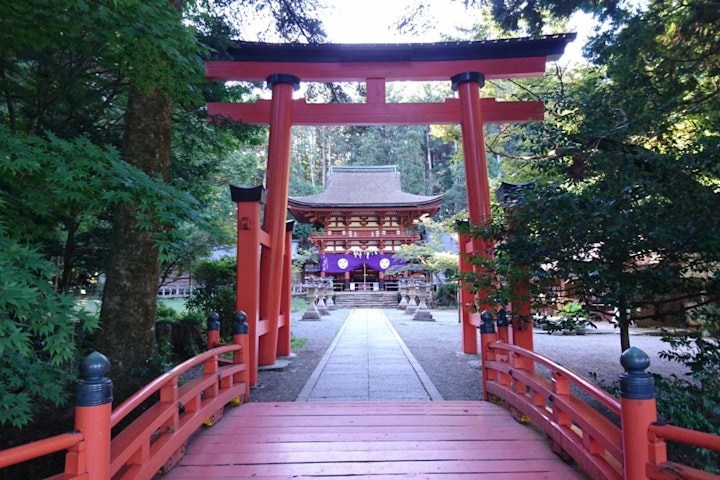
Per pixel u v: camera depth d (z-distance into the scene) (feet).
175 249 10.44
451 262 65.57
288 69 26.68
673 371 23.95
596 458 9.26
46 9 11.96
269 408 15.67
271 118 26.53
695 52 21.30
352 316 58.90
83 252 27.04
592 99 18.90
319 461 10.89
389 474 10.16
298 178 133.08
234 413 15.01
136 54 13.07
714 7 19.10
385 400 18.16
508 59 26.68
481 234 17.16
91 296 35.29
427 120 27.12
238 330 17.21
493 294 16.96
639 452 7.43
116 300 18.49
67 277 26.03
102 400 7.06
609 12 21.89
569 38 25.88
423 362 26.03
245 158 55.98
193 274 34.42
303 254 90.38
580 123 16.10
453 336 37.63
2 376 9.80
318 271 97.09
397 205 91.81
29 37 13.29
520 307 16.51
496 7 25.25
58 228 23.35
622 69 20.95
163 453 9.80
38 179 10.18
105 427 7.07
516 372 14.16
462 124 26.76
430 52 26.71
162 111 19.60
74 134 21.20
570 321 15.02
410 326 45.93
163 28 11.93
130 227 18.90
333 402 16.58
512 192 16.62
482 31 37.11
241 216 21.70
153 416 9.81
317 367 24.68
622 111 16.76
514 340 19.61
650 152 14.07
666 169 12.67
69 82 19.69
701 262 12.60
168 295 77.66
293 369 24.48
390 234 96.68
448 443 12.08
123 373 17.97
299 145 150.20
